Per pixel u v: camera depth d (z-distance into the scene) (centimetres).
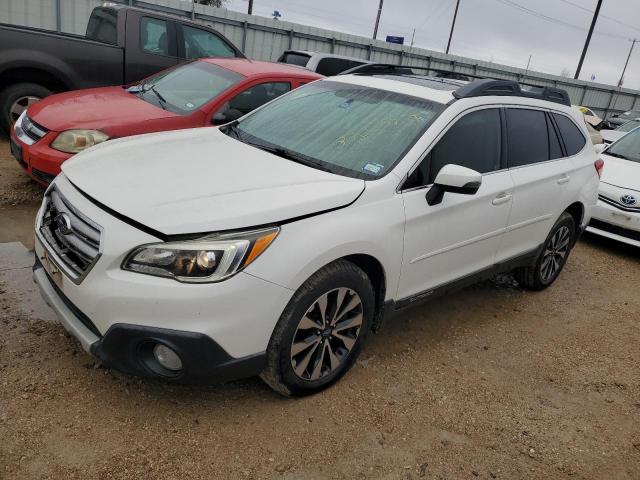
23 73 691
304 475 260
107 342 251
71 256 273
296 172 317
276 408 300
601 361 414
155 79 633
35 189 575
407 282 343
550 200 456
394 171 324
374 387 334
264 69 611
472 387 353
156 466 252
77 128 484
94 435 264
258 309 260
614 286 582
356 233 291
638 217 645
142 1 1408
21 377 293
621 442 324
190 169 307
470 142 377
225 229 253
